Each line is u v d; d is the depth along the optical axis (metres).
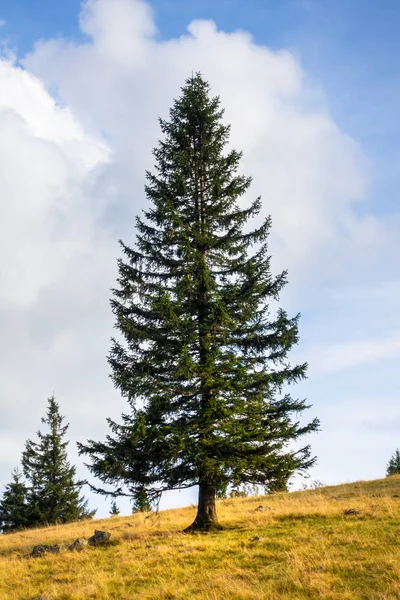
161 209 20.08
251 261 19.78
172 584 11.20
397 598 8.77
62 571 14.05
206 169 22.44
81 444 18.02
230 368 18.19
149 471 17.78
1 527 45.19
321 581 10.19
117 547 16.41
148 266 20.34
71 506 45.88
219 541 15.33
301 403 18.66
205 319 18.84
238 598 9.87
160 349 18.88
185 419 18.28
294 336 18.61
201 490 18.36
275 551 13.43
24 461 46.62
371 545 12.66
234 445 17.31
